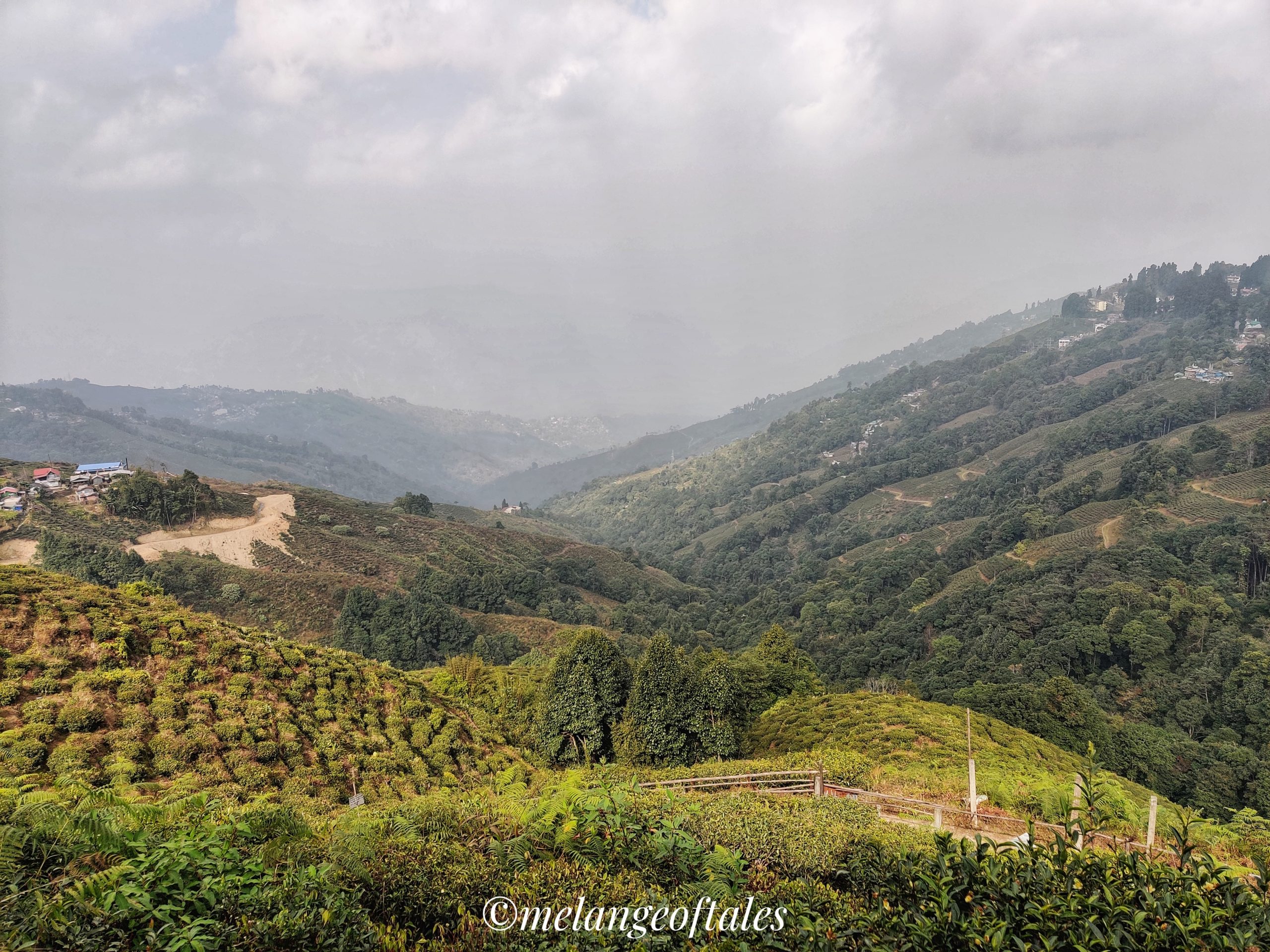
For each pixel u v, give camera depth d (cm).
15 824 715
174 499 10012
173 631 2848
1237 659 6153
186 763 2295
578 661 3158
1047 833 1304
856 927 605
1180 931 529
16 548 8219
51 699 2322
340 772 2536
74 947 545
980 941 551
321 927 601
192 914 608
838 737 2842
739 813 1047
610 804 938
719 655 4028
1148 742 5056
